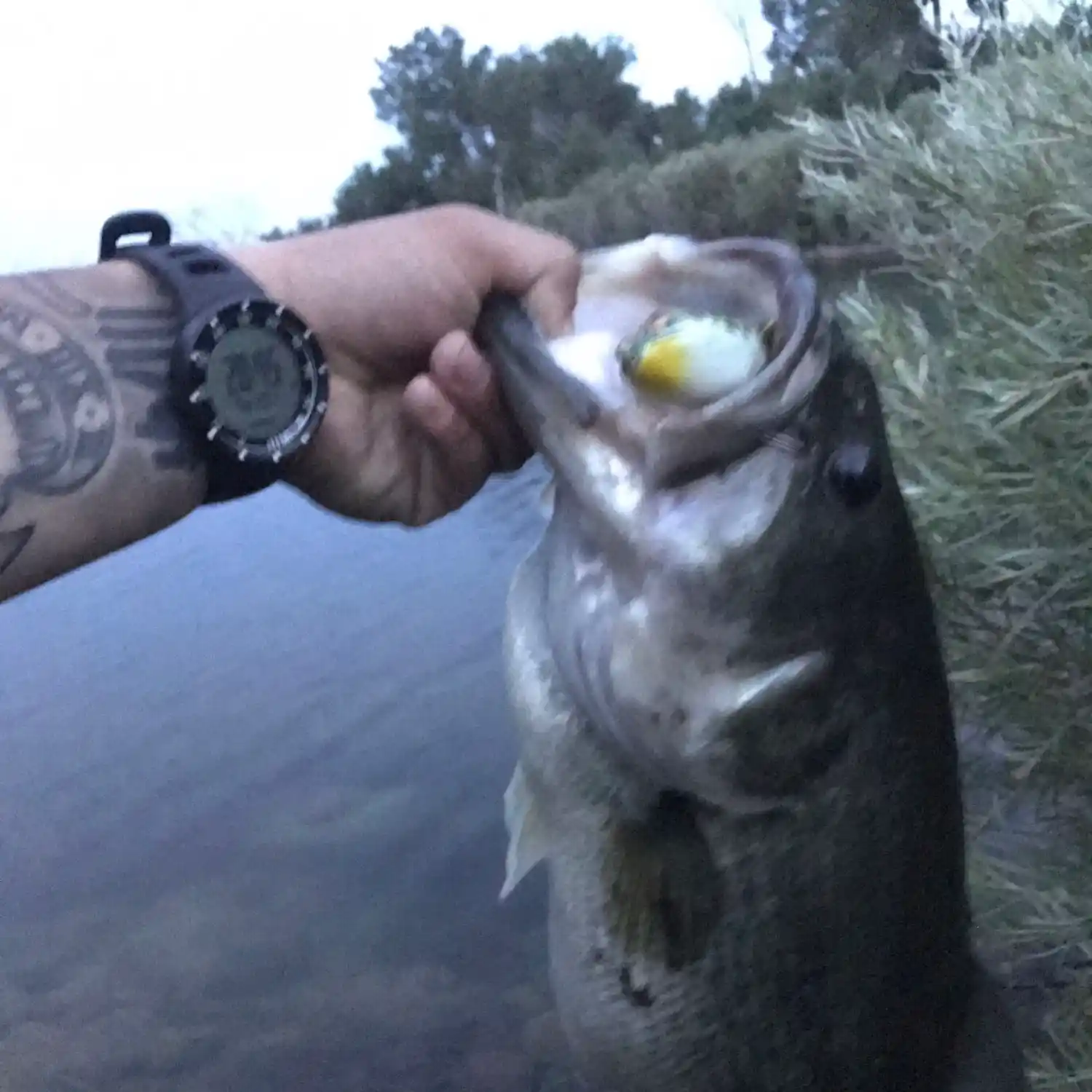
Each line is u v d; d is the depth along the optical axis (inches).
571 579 17.0
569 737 17.7
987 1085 19.1
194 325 15.9
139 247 17.3
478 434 17.4
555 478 16.8
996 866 29.1
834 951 17.4
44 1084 45.6
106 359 16.1
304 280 17.5
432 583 73.6
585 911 18.3
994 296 27.5
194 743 63.7
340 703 63.8
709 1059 18.0
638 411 15.9
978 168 27.8
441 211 17.5
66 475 15.8
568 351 16.4
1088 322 24.7
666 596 16.0
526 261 16.9
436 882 51.8
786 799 16.8
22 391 15.7
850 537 16.2
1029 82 27.1
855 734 16.9
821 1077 17.8
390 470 18.4
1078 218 25.7
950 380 28.5
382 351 18.0
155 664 72.7
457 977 46.8
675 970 17.9
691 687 16.2
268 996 47.9
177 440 16.2
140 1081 44.1
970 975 19.3
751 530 15.7
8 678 74.2
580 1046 19.1
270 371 16.3
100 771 61.4
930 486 26.7
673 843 17.5
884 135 30.0
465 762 57.7
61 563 15.9
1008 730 28.7
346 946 49.8
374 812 56.1
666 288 16.4
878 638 16.8
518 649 18.2
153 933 51.6
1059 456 26.1
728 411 15.3
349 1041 44.8
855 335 28.3
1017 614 27.5
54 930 53.1
